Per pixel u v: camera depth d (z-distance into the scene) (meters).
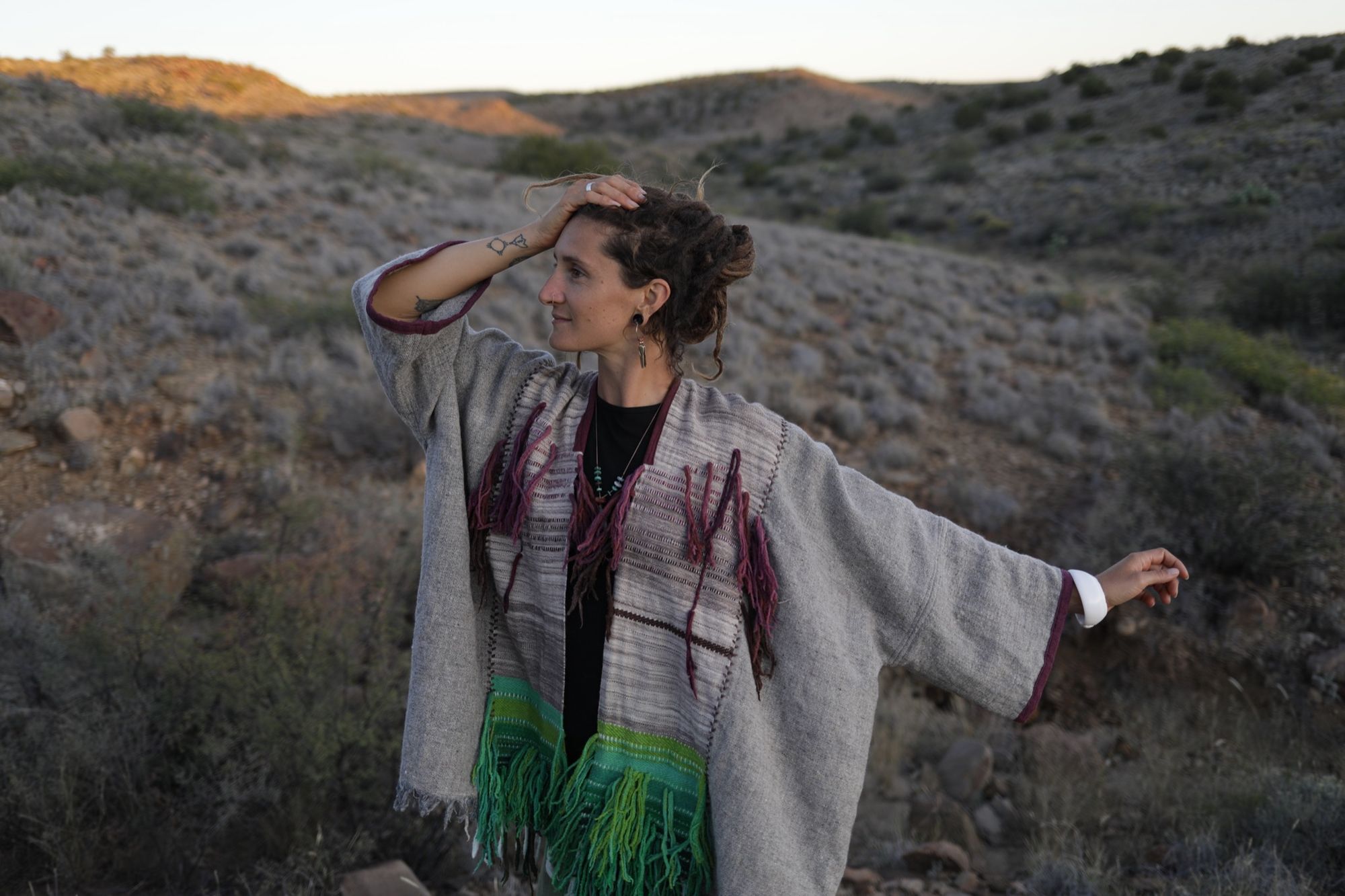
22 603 4.88
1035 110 59.75
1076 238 33.06
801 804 1.75
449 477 1.82
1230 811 4.94
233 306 10.62
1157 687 7.04
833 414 10.69
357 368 9.48
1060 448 10.30
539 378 1.87
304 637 4.30
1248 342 14.31
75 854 3.61
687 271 1.69
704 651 1.69
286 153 24.05
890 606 1.77
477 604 1.92
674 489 1.71
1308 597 7.73
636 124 108.62
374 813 4.05
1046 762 5.76
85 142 19.08
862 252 23.52
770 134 99.69
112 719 4.02
